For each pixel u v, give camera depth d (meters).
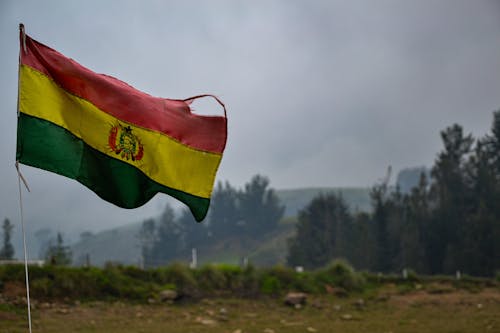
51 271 18.11
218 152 8.06
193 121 8.01
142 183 7.68
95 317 15.62
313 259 71.25
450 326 14.96
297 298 19.16
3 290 16.55
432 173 65.69
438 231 56.44
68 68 7.30
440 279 24.69
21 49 7.05
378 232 61.03
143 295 18.48
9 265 18.05
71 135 7.26
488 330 14.09
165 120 7.82
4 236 56.16
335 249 69.19
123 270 20.12
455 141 67.44
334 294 21.48
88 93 7.39
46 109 7.11
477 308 18.80
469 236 53.50
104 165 7.41
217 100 8.05
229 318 16.55
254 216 142.62
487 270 51.44
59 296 17.17
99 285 18.33
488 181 61.00
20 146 6.95
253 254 126.81
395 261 58.69
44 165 7.06
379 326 15.21
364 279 23.66
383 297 21.05
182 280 20.23
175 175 7.88
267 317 16.92
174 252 132.75
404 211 64.62
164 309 17.39
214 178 8.08
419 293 22.23
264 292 20.56
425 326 15.08
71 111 7.28
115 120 7.51
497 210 58.44
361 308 18.97
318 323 15.80
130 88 7.77
